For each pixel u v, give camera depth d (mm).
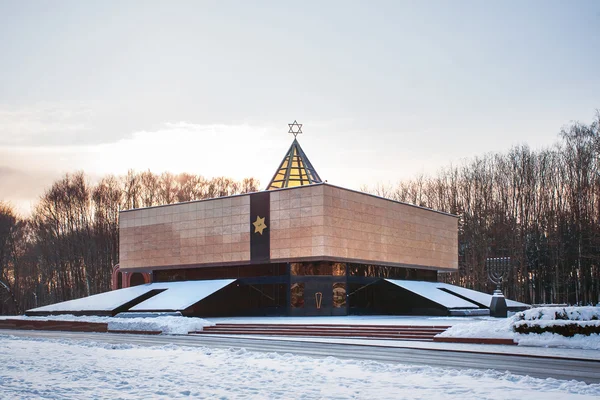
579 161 80500
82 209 98125
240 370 19984
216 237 60250
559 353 25859
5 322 55062
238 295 58594
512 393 15211
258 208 57562
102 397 14891
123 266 67500
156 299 55969
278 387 16484
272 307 56344
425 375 18562
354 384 16922
